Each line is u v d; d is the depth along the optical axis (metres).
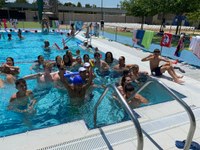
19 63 8.88
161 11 17.50
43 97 5.43
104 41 14.51
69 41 15.05
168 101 4.95
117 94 2.68
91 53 11.09
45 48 11.64
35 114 4.64
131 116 2.31
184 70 7.96
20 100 4.99
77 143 3.18
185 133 3.57
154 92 5.68
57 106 5.02
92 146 3.13
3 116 4.51
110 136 3.38
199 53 7.80
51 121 4.40
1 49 11.95
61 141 3.21
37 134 3.38
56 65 7.27
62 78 5.21
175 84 6.26
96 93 5.79
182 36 8.49
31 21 33.69
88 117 4.55
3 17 34.75
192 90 5.79
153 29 28.92
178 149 3.15
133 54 10.37
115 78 6.97
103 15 44.19
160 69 6.88
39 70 7.65
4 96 5.41
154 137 3.44
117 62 8.58
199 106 4.77
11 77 6.48
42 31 19.23
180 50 8.63
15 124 4.23
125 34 20.45
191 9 15.73
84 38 15.91
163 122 3.92
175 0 15.99
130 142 3.23
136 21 47.47
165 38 9.31
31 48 12.38
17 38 15.66
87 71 5.61
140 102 4.95
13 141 3.18
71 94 5.21
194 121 2.57
